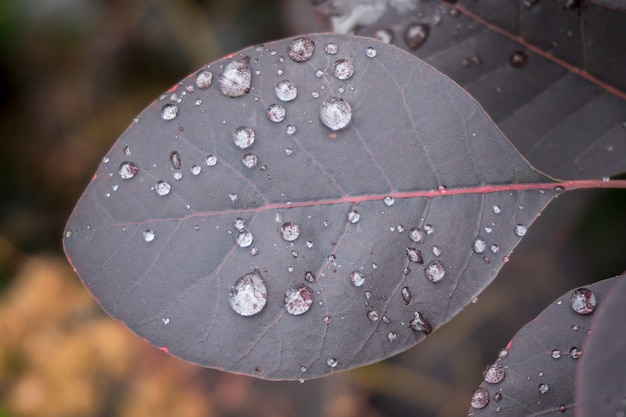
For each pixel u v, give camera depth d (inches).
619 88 6.1
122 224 5.1
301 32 9.6
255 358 5.1
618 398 4.5
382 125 5.2
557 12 6.0
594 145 6.1
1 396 8.9
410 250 5.2
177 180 5.1
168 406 9.5
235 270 5.1
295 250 5.1
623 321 4.6
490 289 9.9
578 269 9.2
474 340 10.0
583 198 9.0
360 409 10.5
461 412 10.0
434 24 6.1
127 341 9.4
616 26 5.9
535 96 6.1
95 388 9.1
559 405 5.1
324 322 5.1
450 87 5.2
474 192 5.3
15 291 10.1
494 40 6.1
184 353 5.0
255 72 5.2
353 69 5.2
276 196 5.1
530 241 9.4
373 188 5.2
